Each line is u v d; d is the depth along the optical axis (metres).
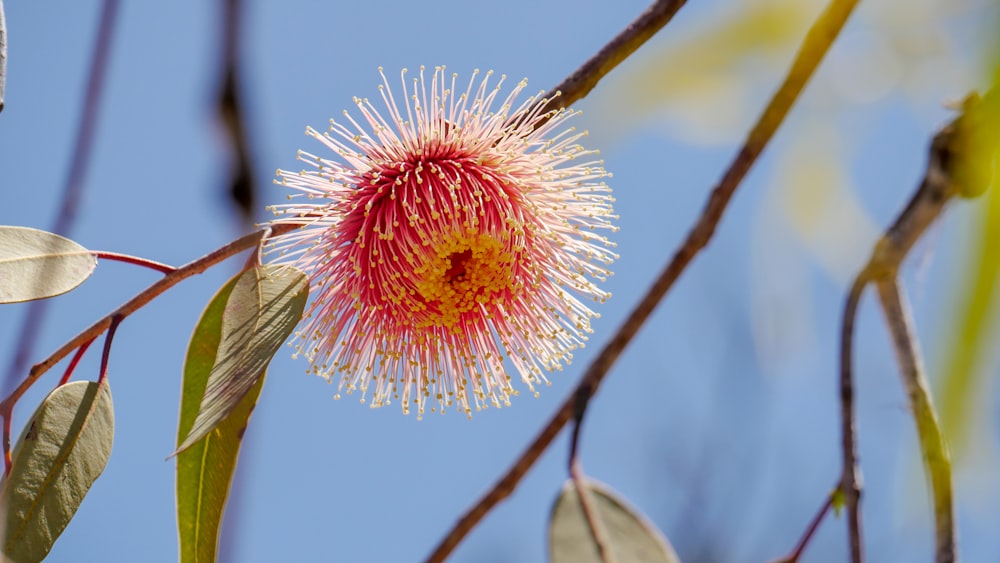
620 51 0.61
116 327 0.60
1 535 0.59
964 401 0.31
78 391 0.60
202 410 0.58
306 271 0.63
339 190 0.63
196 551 0.60
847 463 0.63
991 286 0.31
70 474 0.59
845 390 0.63
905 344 0.63
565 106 0.61
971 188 0.52
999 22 0.36
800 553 0.63
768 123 0.62
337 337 0.63
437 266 0.63
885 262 0.63
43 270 0.60
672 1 0.61
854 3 0.58
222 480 0.60
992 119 0.37
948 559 0.60
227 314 0.60
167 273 0.60
